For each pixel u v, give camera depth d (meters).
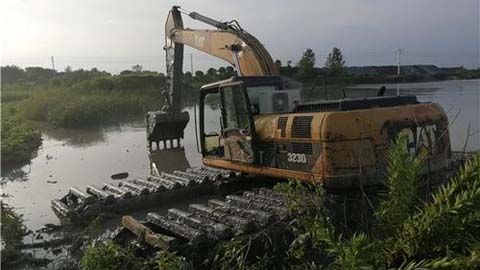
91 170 13.11
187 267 4.88
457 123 13.59
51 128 23.91
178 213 6.51
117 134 21.27
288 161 6.87
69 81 52.91
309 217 3.89
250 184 9.04
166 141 16.86
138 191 9.09
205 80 38.22
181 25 14.37
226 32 10.47
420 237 3.01
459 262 2.70
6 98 44.97
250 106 7.41
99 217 7.32
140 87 43.38
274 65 9.25
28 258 6.64
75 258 6.43
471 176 3.09
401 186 3.35
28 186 11.34
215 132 9.11
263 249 5.25
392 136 6.24
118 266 4.98
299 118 6.66
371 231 3.85
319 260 4.45
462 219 2.93
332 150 6.12
